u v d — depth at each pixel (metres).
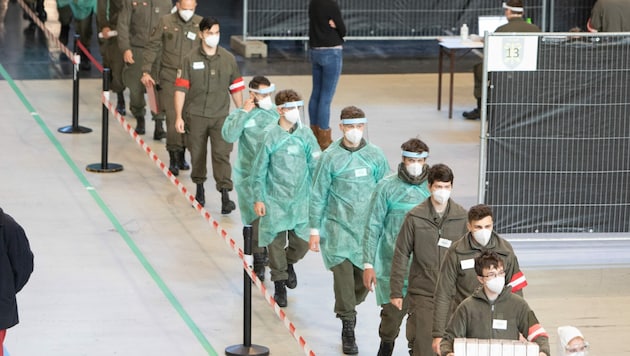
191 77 15.20
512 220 13.57
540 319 12.30
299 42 27.05
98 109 20.72
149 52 17.08
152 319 12.09
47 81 22.52
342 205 11.33
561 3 26.22
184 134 16.62
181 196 16.23
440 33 26.09
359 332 12.02
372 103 21.78
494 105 13.23
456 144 19.09
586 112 13.39
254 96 13.37
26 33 26.48
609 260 13.96
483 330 8.83
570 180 13.55
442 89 23.25
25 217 15.03
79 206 15.59
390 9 25.80
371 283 10.70
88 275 13.20
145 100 20.53
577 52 13.20
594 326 12.16
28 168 17.16
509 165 13.43
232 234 14.76
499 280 8.70
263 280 13.29
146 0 18.53
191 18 16.78
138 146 18.59
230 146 15.47
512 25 18.55
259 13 25.45
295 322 12.20
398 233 10.47
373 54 26.45
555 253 14.04
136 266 13.54
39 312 12.13
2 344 10.13
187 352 11.31
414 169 10.61
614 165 13.57
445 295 9.48
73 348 11.31
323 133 18.44
